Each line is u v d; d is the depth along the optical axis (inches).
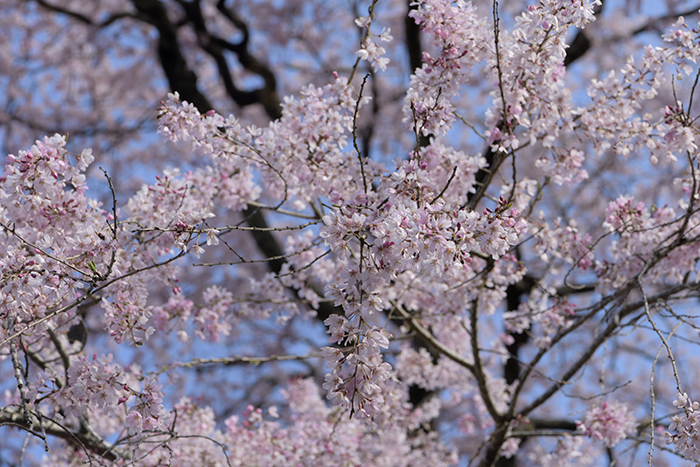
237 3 428.1
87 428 160.1
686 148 134.6
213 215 115.3
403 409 187.0
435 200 111.7
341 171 140.9
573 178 151.6
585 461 189.6
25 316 122.2
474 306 170.7
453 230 97.0
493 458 187.0
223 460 170.7
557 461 180.5
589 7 116.3
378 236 99.6
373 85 394.0
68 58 431.8
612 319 163.3
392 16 428.8
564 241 162.6
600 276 165.6
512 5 410.3
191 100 357.4
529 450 330.6
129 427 123.4
